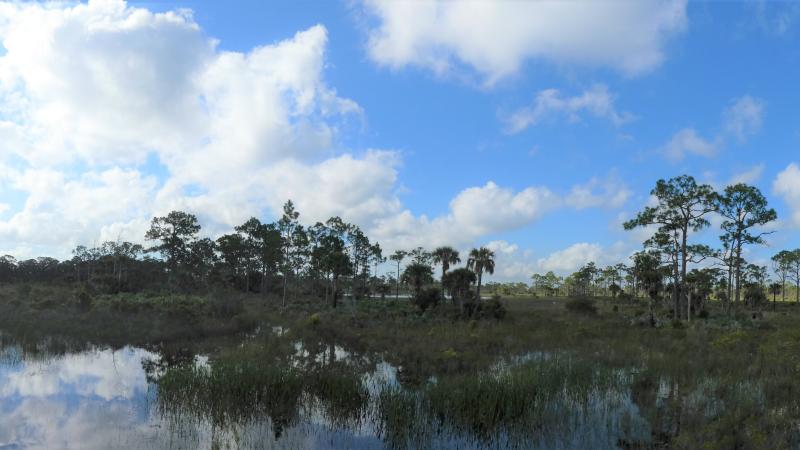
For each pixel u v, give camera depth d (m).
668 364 14.62
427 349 19.47
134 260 73.25
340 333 24.52
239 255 69.31
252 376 11.36
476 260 41.22
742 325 30.47
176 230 67.19
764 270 72.69
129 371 14.96
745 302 69.44
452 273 39.66
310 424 9.66
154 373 14.66
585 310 45.12
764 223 41.53
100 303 32.84
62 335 22.31
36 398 11.45
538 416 9.54
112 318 26.59
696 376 12.80
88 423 9.46
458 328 27.41
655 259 45.28
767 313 54.84
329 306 49.31
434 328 27.41
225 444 8.41
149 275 70.38
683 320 38.03
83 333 22.75
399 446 8.41
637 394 11.52
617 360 16.52
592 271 99.19
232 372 11.66
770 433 8.11
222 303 32.97
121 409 10.49
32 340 20.56
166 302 35.75
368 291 73.00
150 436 8.74
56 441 8.43
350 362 17.06
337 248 56.81
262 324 30.72
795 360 13.74
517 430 9.01
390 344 21.50
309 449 8.23
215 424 9.47
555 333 25.08
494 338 22.66
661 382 12.78
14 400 11.25
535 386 11.02
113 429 9.10
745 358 15.13
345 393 10.74
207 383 11.20
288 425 9.53
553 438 8.70
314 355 18.70
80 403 11.00
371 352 19.97
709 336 23.11
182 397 10.77
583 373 13.32
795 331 18.36
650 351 17.55
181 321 26.86
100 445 8.24
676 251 43.47
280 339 21.52
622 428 9.07
